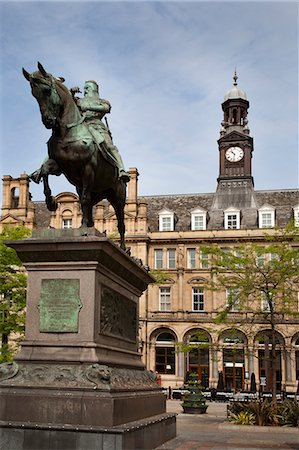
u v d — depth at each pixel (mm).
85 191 11430
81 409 9531
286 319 56938
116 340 11844
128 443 9398
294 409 21625
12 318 31953
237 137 68250
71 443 9242
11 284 32188
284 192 66938
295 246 49562
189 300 61875
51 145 11578
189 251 63062
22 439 9422
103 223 62844
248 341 56188
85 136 11422
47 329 10602
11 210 63719
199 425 21750
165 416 12539
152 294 62812
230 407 24047
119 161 12414
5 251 31953
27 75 11094
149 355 61406
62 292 10719
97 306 10742
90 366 10062
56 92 11148
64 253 10758
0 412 9805
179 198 69000
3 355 31188
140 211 62844
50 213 67312
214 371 58562
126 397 10227
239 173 67375
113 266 11438
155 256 63406
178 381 59375
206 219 64062
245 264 34406
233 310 56531
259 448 13531
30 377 10078
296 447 14000
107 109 12945
